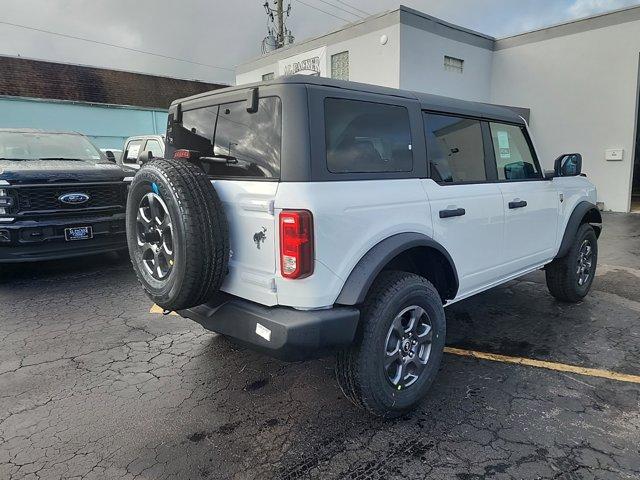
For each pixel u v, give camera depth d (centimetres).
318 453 254
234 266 270
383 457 250
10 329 436
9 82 2148
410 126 304
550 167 1347
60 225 580
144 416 292
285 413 295
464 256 337
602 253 741
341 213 249
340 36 1323
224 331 272
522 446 257
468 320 453
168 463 247
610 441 260
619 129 1203
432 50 1242
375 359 263
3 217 555
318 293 243
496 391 317
